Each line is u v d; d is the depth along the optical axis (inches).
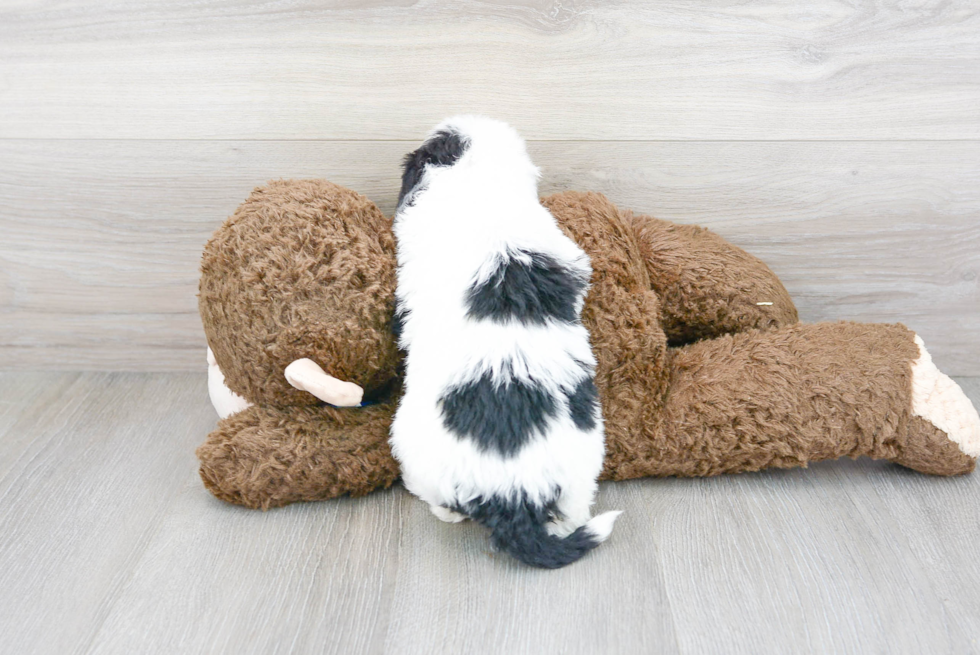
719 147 46.1
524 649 31.1
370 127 45.8
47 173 47.4
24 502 40.1
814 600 33.5
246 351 37.5
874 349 41.0
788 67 44.1
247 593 34.0
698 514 38.9
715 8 42.7
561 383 34.7
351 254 37.0
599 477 40.9
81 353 53.1
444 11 42.8
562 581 34.5
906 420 39.6
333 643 31.5
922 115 45.1
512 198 36.8
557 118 45.4
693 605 33.2
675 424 39.3
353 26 43.3
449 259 35.5
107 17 43.4
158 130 46.2
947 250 48.6
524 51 43.8
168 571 35.3
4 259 50.0
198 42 43.9
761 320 44.1
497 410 33.7
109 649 31.3
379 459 39.0
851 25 43.1
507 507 33.9
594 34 43.3
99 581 34.8
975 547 36.7
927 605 33.3
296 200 38.5
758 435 39.0
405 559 35.9
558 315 35.4
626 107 45.2
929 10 42.7
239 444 38.0
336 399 36.1
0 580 34.9
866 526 38.0
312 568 35.4
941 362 51.9
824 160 46.3
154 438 45.9
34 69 44.8
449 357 34.5
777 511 39.1
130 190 47.9
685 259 43.6
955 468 40.9
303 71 44.5
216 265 37.7
